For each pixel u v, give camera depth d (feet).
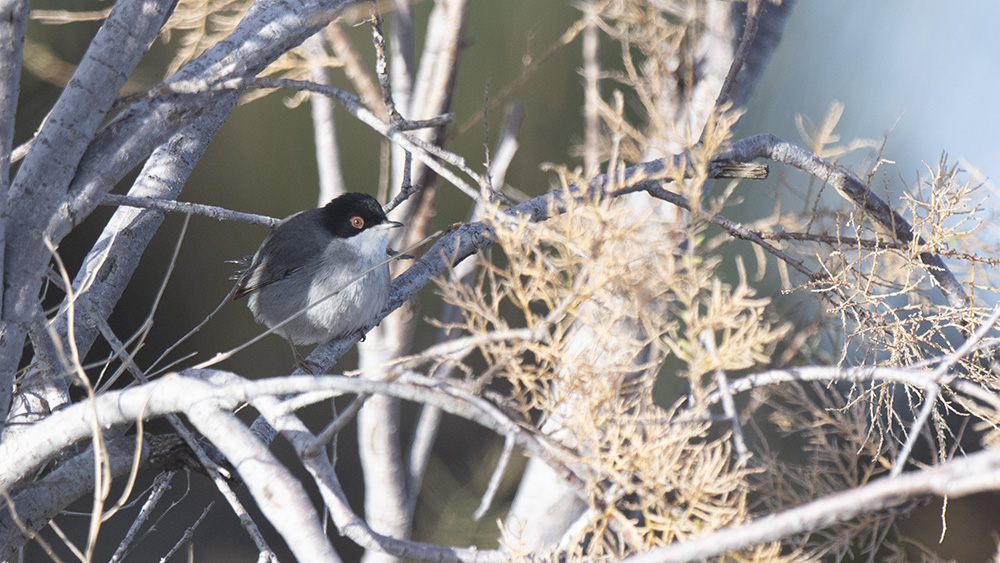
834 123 31.48
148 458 18.65
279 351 64.13
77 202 16.08
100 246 24.04
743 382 17.10
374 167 60.59
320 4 18.61
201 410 13.09
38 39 45.19
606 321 16.53
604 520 14.02
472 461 53.26
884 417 26.78
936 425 19.86
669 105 33.94
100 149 16.51
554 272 16.39
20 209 15.70
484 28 58.29
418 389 12.53
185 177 25.86
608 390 14.98
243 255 62.44
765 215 47.62
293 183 60.95
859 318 21.71
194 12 28.45
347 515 14.46
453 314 34.91
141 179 25.12
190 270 62.08
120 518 56.49
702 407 15.61
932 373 15.39
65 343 20.81
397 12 35.96
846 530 18.40
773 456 23.00
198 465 19.02
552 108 59.93
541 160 60.85
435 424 35.91
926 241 22.39
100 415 13.93
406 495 35.55
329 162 36.88
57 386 19.94
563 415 15.20
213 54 17.65
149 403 13.61
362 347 35.78
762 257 29.32
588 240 16.35
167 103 17.17
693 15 34.40
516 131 36.04
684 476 14.64
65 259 56.18
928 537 42.29
